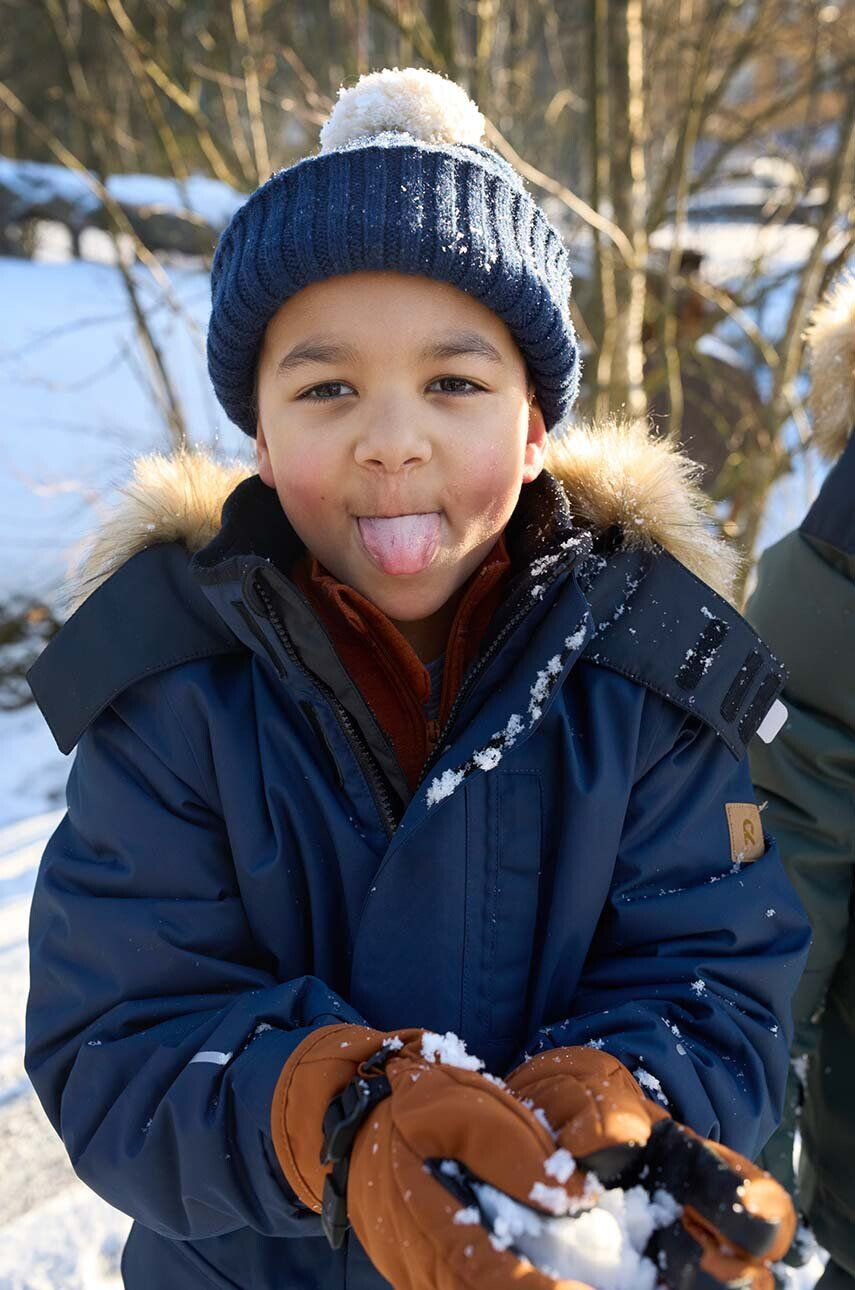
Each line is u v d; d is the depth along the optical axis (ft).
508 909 3.62
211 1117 3.16
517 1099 2.85
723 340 19.40
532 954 3.66
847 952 5.25
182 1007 3.51
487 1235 2.47
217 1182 3.17
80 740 3.87
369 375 3.43
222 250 3.85
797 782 5.16
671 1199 2.56
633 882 3.75
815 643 5.20
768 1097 3.53
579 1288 2.32
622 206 14.15
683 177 15.48
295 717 3.75
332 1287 3.66
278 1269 3.68
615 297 14.32
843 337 5.73
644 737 3.83
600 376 14.17
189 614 3.86
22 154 35.27
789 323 14.96
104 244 38.83
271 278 3.48
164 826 3.64
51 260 35.32
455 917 3.54
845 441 5.87
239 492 3.85
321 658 3.49
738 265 18.90
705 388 17.34
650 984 3.65
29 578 17.92
